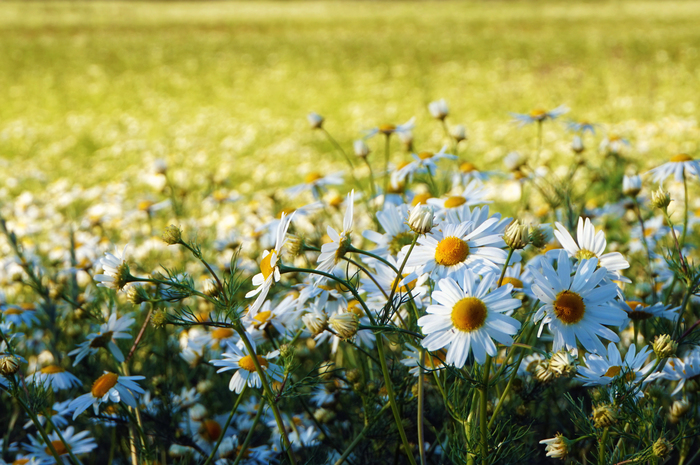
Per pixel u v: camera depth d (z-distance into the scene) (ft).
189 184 6.98
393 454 2.36
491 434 1.99
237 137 11.57
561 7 41.06
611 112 9.68
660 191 2.13
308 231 3.80
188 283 2.03
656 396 2.07
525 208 3.41
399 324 2.19
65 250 4.01
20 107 16.30
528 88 14.53
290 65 22.34
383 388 2.27
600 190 4.12
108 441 2.66
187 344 2.48
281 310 2.29
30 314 2.75
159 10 47.39
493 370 2.05
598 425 1.90
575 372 1.85
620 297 1.96
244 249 3.38
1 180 8.01
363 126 11.66
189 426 2.34
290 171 8.24
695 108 10.20
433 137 9.59
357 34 31.09
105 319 2.39
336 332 1.89
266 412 2.41
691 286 2.09
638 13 33.78
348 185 6.55
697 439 2.39
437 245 2.00
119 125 13.60
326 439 2.36
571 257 2.03
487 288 1.86
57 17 40.09
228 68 22.35
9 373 1.96
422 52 23.71
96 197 6.13
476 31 30.58
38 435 2.35
